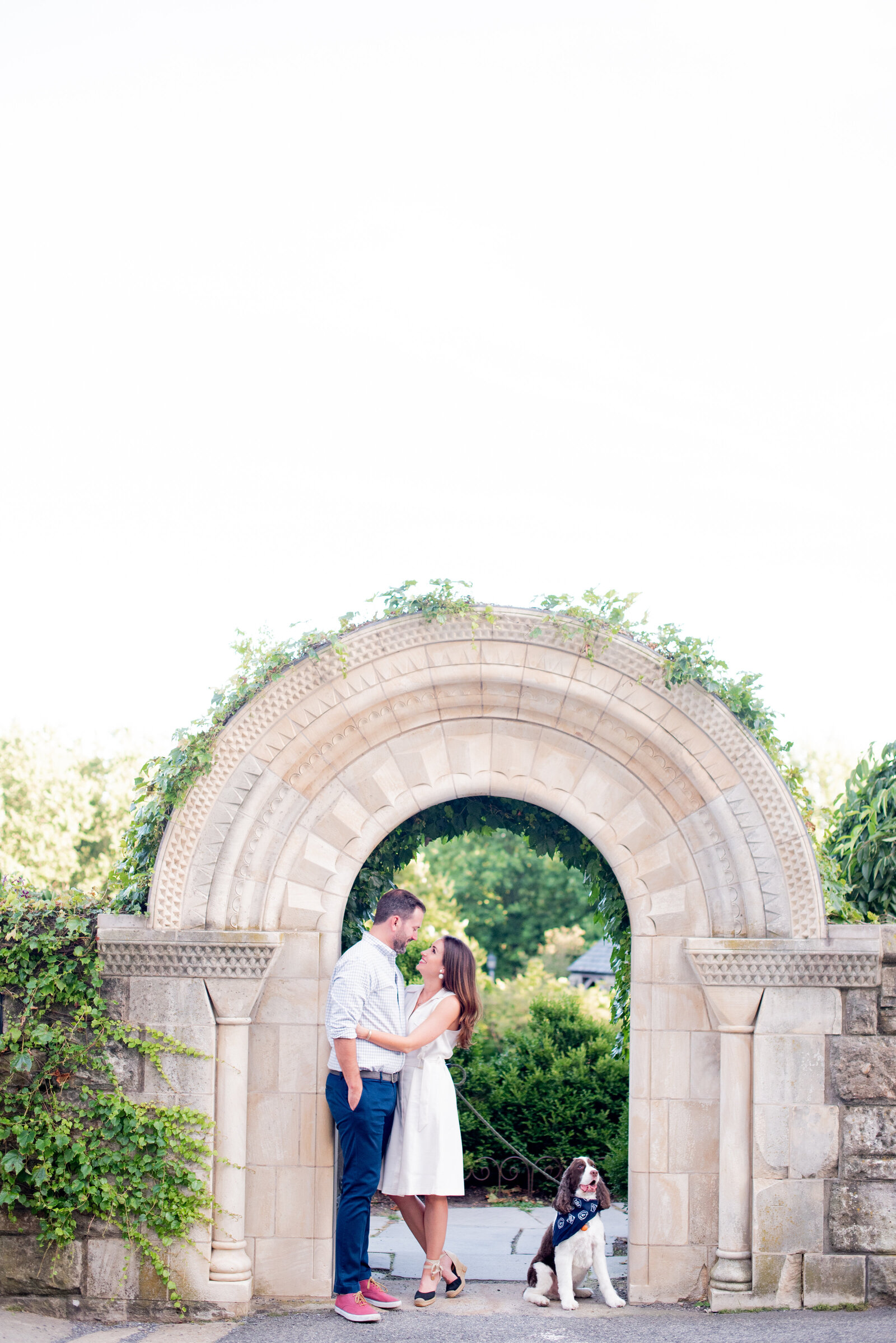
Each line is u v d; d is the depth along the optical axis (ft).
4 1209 21.83
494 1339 19.71
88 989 22.09
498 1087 37.70
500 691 22.98
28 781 89.56
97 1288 21.48
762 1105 21.79
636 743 22.86
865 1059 21.84
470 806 26.68
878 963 21.84
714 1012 22.26
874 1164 21.67
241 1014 22.15
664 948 22.70
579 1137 36.83
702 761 22.41
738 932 22.35
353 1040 20.70
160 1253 21.54
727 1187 21.79
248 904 22.53
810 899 22.02
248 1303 21.48
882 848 24.36
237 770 22.54
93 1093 21.90
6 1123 21.63
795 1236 21.50
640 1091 22.44
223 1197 21.79
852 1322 20.44
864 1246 21.48
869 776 26.81
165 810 23.09
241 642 22.72
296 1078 22.48
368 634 22.52
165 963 22.06
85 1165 21.42
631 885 22.90
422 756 23.24
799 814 22.15
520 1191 36.50
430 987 22.65
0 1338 19.86
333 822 23.09
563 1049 39.91
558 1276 21.91
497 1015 46.34
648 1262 22.06
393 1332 20.26
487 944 100.48
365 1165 21.18
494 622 22.57
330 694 22.61
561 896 100.83
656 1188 22.20
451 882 97.50
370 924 26.96
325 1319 21.08
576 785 23.13
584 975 72.64
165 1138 21.61
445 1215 22.30
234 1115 21.97
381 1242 28.71
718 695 22.48
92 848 88.74
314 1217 22.18
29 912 22.53
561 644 22.61
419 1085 22.22
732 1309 21.34
